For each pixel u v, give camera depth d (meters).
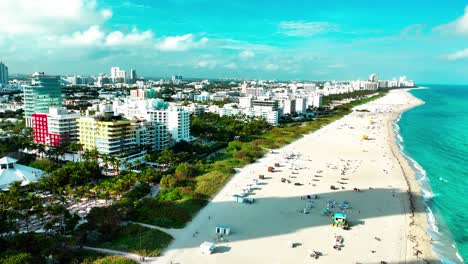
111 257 118.31
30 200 150.25
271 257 124.69
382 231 148.25
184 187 192.12
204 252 126.44
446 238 145.50
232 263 119.94
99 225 136.62
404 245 136.88
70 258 116.50
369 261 124.06
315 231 146.38
